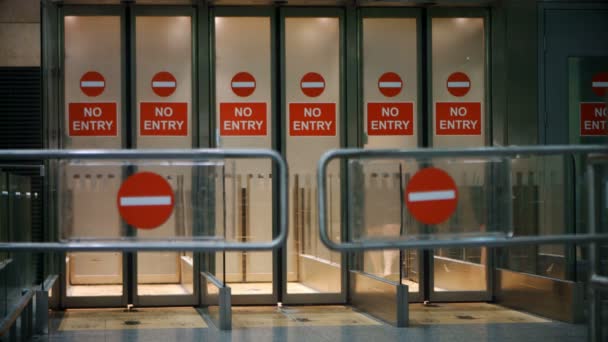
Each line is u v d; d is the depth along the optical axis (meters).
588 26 11.05
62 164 5.37
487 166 5.71
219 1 10.86
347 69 11.16
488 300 11.23
